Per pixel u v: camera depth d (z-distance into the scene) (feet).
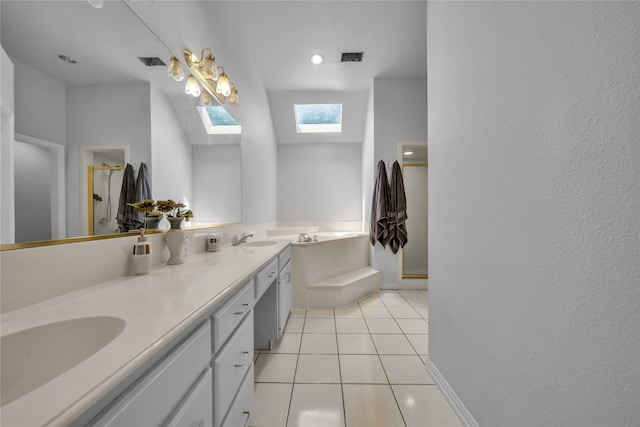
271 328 6.24
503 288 2.97
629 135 1.71
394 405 4.38
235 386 3.18
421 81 10.92
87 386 1.21
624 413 1.75
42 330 1.95
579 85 2.03
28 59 2.40
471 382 3.69
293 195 14.33
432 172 5.08
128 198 3.75
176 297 2.59
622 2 1.75
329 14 7.65
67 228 2.79
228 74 7.53
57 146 2.71
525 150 2.61
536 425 2.48
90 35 3.15
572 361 2.11
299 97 11.99
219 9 6.99
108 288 2.93
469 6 3.69
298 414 4.20
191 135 5.55
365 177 13.03
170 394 1.86
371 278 10.50
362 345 6.44
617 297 1.79
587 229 1.98
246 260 4.73
